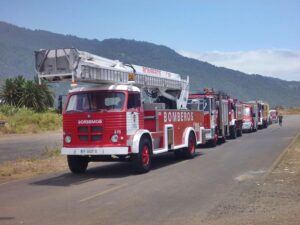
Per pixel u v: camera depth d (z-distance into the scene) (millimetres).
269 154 20609
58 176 15688
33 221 9023
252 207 9758
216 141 26875
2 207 10461
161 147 17406
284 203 10062
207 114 25328
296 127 49688
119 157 15664
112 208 10070
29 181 14664
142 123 16031
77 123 15195
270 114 58031
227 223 8508
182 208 9906
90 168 17922
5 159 21312
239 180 13500
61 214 9586
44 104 63656
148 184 13266
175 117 18703
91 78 15016
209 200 10680
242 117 36625
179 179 14062
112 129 14875
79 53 14633
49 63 14508
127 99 15227
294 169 14992
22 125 48562
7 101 62875
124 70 16953
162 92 20859
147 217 9148
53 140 34844
